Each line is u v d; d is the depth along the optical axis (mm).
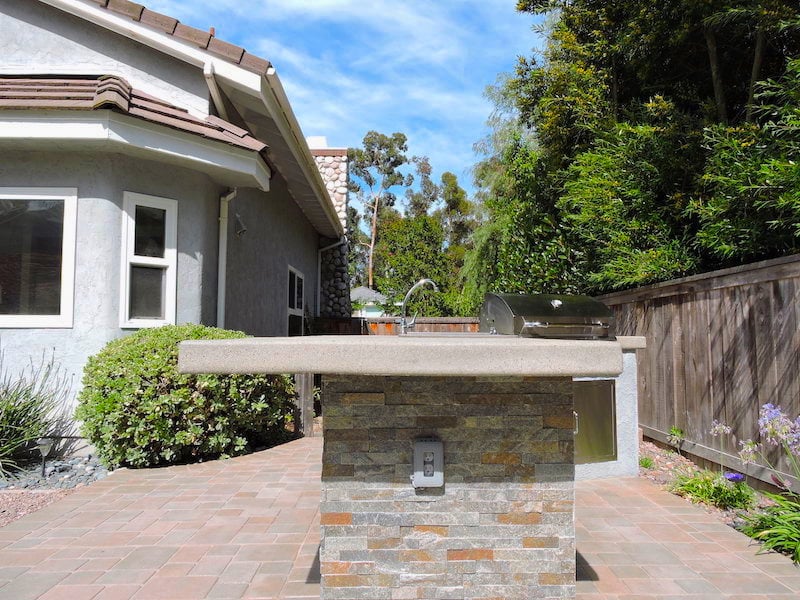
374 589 2373
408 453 2400
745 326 4207
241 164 5906
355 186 42250
